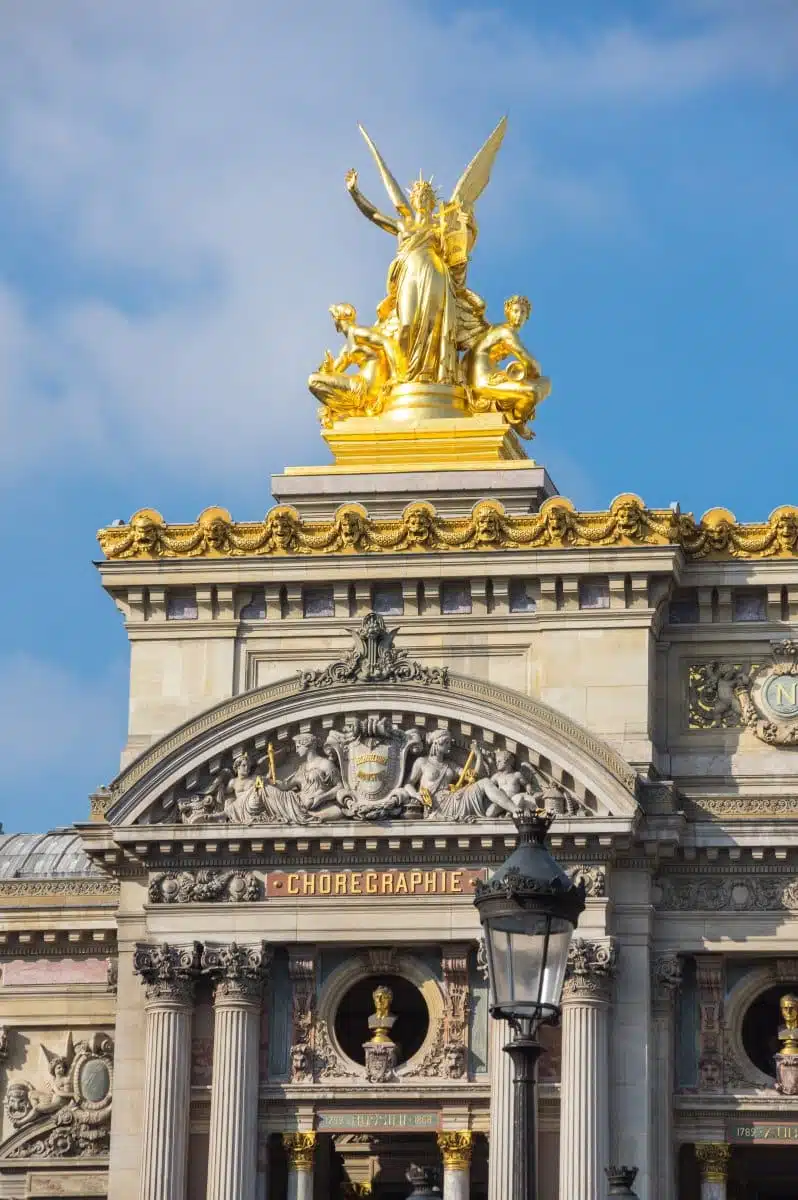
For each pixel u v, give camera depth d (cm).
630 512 8569
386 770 8394
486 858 8338
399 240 9531
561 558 8606
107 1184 9094
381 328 9475
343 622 8750
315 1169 8825
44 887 9250
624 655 8575
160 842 8394
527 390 9394
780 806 8469
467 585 8700
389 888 8350
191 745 8456
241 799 8419
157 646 8819
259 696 8469
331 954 8488
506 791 8306
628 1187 6116
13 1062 9269
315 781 8400
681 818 8344
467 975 8394
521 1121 4634
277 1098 8369
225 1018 8325
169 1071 8319
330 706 8431
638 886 8369
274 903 8394
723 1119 8406
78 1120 9188
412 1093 8325
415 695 8400
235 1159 8238
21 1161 9175
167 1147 8269
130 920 8569
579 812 8250
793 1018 8469
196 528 8788
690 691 8719
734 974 8562
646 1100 8219
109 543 8819
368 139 9712
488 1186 8269
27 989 9269
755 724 8650
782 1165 8912
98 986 9231
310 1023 8419
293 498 9150
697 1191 8512
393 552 8700
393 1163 9138
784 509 8706
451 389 9356
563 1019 8212
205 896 8419
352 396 9412
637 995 8300
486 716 8356
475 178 9688
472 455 9188
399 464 9188
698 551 8725
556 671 8594
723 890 8481
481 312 9519
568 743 8300
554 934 4594
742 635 8719
